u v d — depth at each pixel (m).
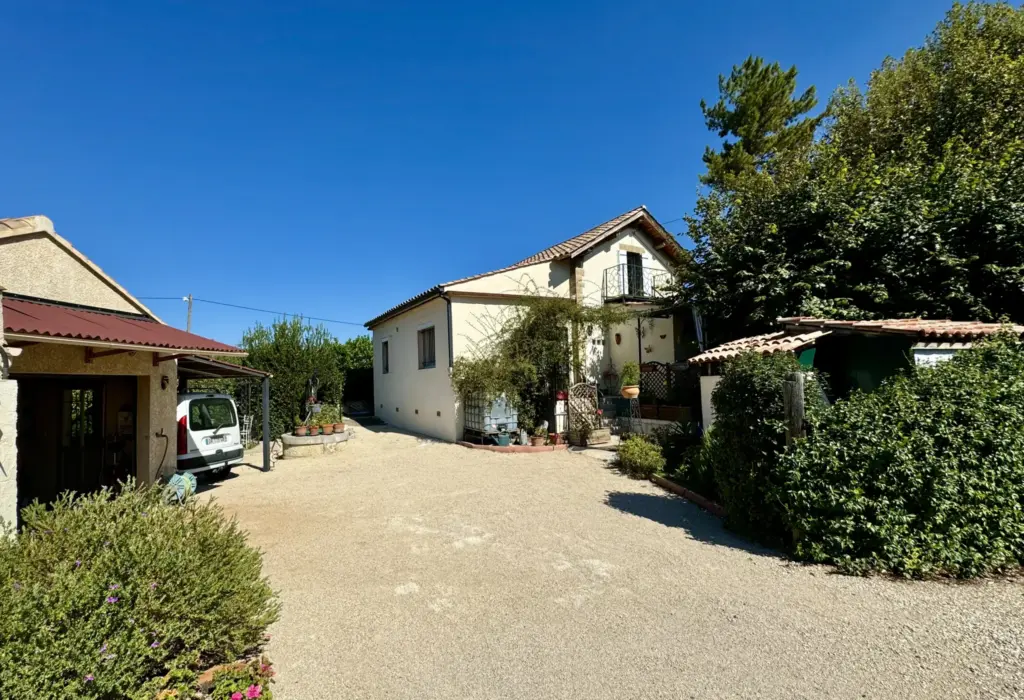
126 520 3.24
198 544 3.37
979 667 2.93
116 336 5.93
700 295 11.93
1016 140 10.30
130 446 8.35
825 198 10.48
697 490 7.36
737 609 3.76
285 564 4.98
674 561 4.79
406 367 16.44
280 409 14.79
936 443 4.40
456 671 3.06
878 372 6.99
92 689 2.35
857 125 14.49
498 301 13.59
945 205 9.52
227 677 2.87
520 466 9.88
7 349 3.99
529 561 4.89
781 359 5.41
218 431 9.60
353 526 6.24
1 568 2.62
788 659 3.08
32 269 6.39
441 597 4.13
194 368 9.98
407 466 10.27
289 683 2.96
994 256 9.26
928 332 6.29
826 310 9.45
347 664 3.16
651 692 2.80
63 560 2.80
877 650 3.14
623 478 8.72
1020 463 4.31
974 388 4.54
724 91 18.39
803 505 4.64
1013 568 4.29
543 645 3.34
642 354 15.71
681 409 11.23
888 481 4.39
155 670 2.83
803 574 4.38
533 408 12.66
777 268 10.30
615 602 3.95
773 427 5.00
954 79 12.55
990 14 13.46
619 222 16.02
